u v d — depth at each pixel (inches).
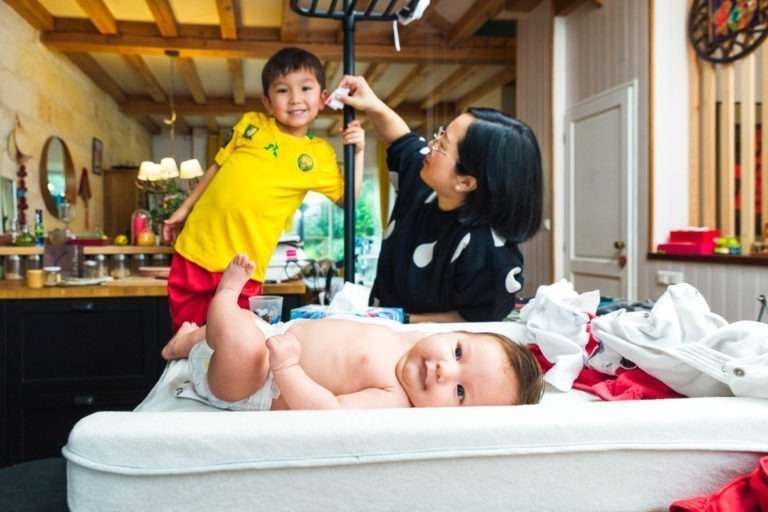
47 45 219.0
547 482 26.0
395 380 38.8
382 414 26.1
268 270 101.3
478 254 51.6
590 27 179.9
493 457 25.5
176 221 79.1
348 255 57.9
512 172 50.3
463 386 37.6
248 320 35.2
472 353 38.2
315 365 38.9
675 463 27.1
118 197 303.6
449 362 37.7
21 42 199.2
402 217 60.0
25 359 98.1
